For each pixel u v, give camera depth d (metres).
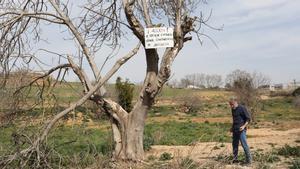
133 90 30.45
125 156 11.27
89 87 11.20
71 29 11.37
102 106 11.42
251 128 32.38
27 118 10.30
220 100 66.38
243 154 14.48
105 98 11.46
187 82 86.31
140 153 11.44
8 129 10.41
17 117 10.39
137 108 11.55
